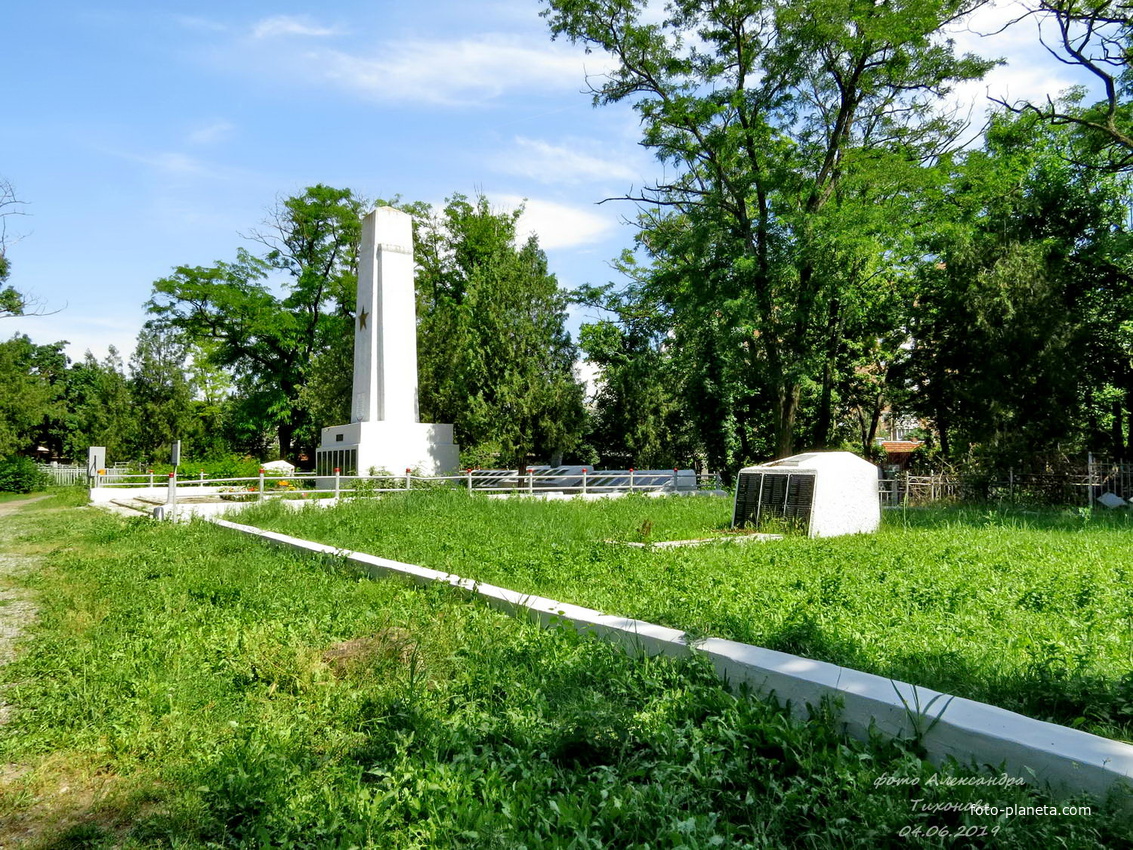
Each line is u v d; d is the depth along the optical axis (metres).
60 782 4.00
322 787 3.60
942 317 26.00
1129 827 2.69
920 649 5.18
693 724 3.92
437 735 4.01
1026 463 22.45
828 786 3.18
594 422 37.25
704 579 8.26
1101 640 5.39
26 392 40.84
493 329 28.39
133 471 37.69
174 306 43.41
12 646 6.68
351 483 23.83
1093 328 24.66
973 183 25.30
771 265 24.09
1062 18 19.47
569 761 3.76
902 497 24.16
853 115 26.58
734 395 30.55
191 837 3.31
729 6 24.64
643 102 25.83
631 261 38.19
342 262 45.16
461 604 7.11
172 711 4.67
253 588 8.33
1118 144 23.30
